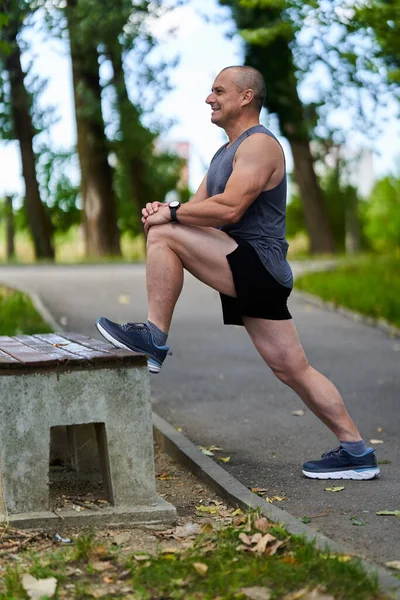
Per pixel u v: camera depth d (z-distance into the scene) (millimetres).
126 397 5488
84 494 5883
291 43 16609
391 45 13961
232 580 4320
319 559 4543
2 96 27641
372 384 10516
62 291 19297
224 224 5930
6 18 9586
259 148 5953
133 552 4867
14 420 5320
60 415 5379
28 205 38562
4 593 4289
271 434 7953
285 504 5816
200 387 10141
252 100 6121
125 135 33312
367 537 5113
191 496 6129
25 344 6168
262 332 6285
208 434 7969
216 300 18438
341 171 49781
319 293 19094
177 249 5961
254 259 5973
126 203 47875
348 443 6430
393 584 4312
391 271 23375
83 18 17375
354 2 13336
